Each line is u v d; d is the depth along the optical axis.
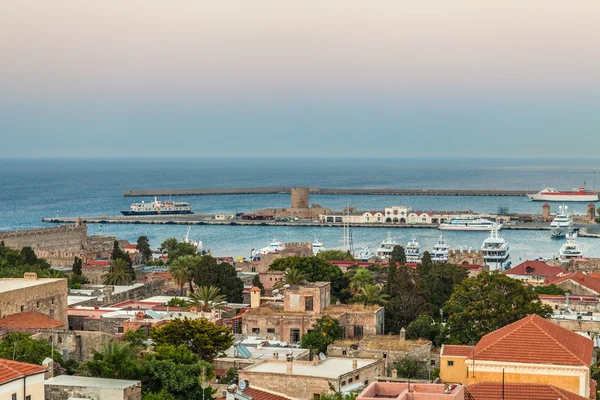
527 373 144.50
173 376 160.25
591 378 156.75
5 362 118.56
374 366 178.75
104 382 145.25
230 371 180.38
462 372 149.62
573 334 159.62
